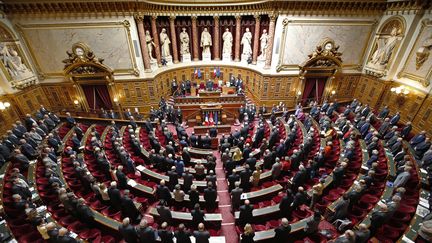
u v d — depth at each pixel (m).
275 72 20.95
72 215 8.52
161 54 23.16
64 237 6.55
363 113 16.36
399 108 18.70
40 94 19.88
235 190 8.73
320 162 10.93
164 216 8.15
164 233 6.82
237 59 24.22
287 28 19.25
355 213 8.68
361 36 20.30
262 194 9.45
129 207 8.35
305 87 21.94
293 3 18.25
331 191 9.91
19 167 11.04
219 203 10.35
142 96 21.38
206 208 9.44
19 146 11.91
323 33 19.70
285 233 6.86
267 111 22.23
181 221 8.34
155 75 21.11
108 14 18.03
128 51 19.56
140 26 19.28
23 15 17.20
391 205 7.24
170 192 10.02
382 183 9.99
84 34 18.41
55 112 20.86
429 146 11.53
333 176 9.78
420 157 11.69
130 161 10.98
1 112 16.45
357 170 10.98
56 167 10.83
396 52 18.45
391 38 18.72
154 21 20.81
